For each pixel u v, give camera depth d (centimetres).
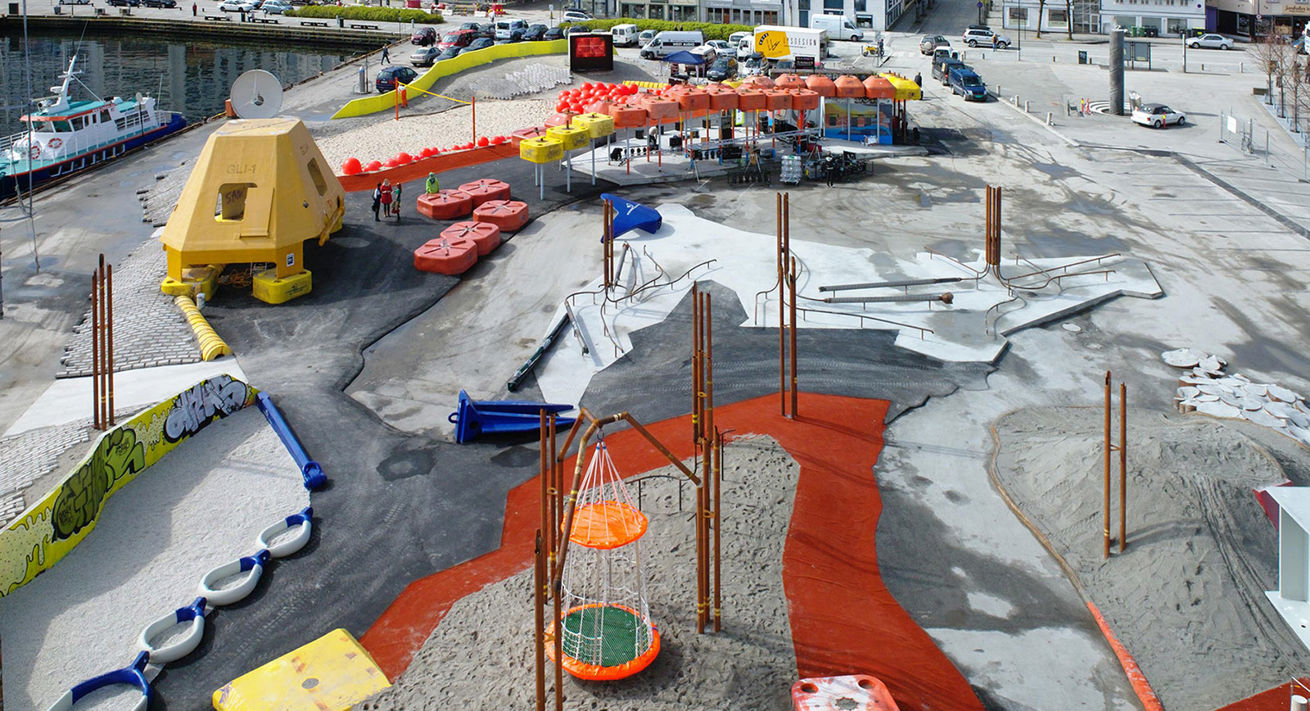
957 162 7381
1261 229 5997
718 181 6894
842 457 3628
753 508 3250
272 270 5081
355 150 7512
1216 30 13050
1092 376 4309
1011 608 2886
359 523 3256
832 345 4525
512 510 3338
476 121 8362
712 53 10669
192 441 3706
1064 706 2534
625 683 2500
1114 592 2906
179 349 4406
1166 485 3112
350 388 4181
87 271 5322
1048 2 12875
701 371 2934
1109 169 7206
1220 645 2684
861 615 2820
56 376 4212
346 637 2705
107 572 2975
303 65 12362
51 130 7081
